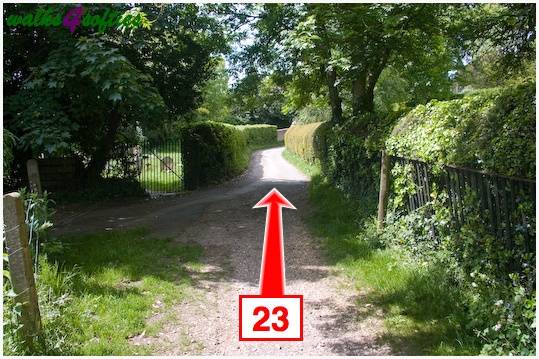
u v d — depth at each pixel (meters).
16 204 3.94
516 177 3.99
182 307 5.48
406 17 8.91
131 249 7.65
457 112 5.65
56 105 9.95
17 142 10.09
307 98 15.69
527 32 8.85
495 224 4.56
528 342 3.73
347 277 6.24
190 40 14.09
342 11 9.13
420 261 6.04
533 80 4.79
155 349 4.42
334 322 4.98
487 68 13.41
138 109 11.27
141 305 5.33
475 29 9.86
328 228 8.63
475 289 4.76
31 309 4.00
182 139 16.83
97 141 14.49
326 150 13.60
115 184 14.90
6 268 4.60
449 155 5.34
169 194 15.50
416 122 6.71
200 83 15.41
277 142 48.88
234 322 5.10
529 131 4.08
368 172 8.61
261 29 12.41
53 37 9.92
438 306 4.86
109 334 4.56
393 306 5.14
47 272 5.15
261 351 4.44
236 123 48.31
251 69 13.95
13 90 12.15
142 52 13.03
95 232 9.41
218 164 18.12
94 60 8.48
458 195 5.22
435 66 13.85
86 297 5.21
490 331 4.04
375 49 9.81
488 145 4.56
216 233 9.16
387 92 20.06
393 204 7.27
